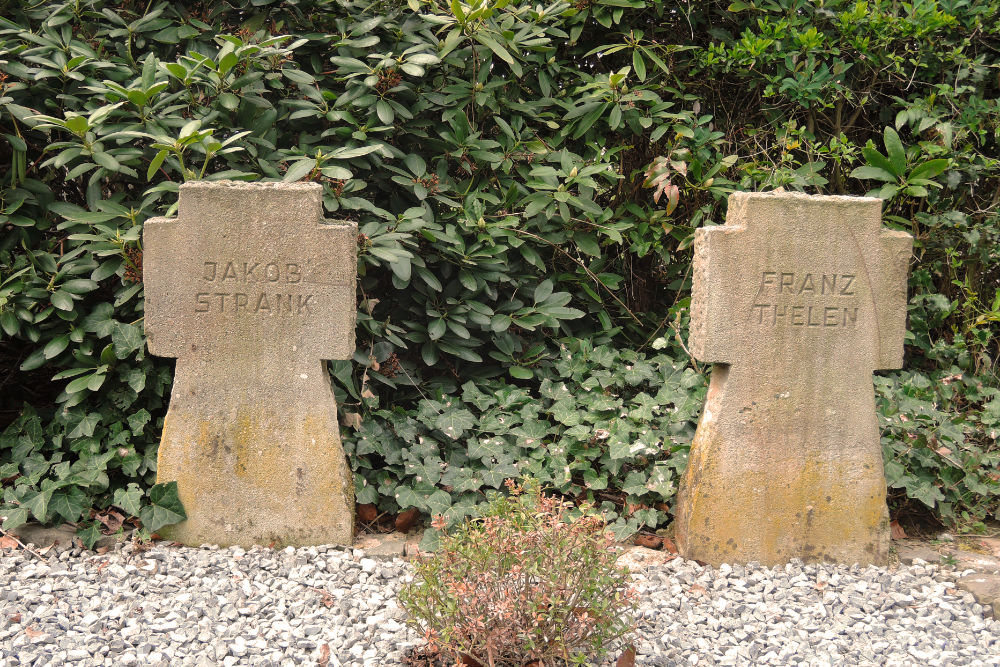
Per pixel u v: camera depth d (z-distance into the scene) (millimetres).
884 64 4688
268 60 4180
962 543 3955
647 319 5000
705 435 3561
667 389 4152
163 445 3607
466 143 4406
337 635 2996
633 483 3830
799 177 4527
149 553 3541
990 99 4867
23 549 3535
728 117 4957
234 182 3523
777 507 3586
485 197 4453
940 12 4625
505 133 4582
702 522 3572
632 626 2748
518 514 2771
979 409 4633
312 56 4414
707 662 2920
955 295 4918
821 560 3635
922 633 3113
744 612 3250
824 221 3475
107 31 4160
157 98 4031
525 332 4738
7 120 4094
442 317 4363
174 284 3516
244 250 3496
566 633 2652
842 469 3598
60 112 4180
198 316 3537
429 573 2723
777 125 4852
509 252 4668
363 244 3965
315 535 3648
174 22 4293
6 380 4270
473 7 4020
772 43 4598
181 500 3631
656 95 4621
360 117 4289
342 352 3549
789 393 3545
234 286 3520
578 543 2682
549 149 4680
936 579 3547
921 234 4766
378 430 4031
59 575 3348
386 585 3367
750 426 3545
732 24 4926
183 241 3490
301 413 3592
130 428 3916
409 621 2766
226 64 3797
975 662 2934
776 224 3447
